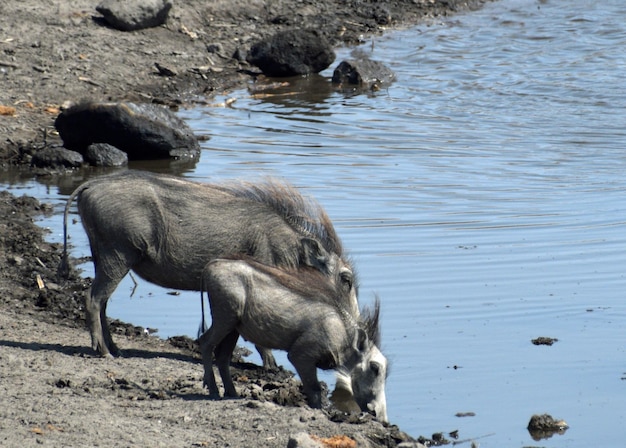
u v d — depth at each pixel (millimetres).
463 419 26969
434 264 38688
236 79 70812
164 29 73812
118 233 29250
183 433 23047
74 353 29391
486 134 59375
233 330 27031
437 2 94688
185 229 29391
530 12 94125
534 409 27547
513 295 35562
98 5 71625
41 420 22938
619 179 50719
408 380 29250
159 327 33656
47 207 45156
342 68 71688
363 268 38188
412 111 64375
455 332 32531
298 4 86812
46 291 35219
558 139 58438
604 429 26391
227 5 81125
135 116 53438
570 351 31141
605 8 95562
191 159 53656
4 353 28344
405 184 49469
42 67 63844
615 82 71375
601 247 40469
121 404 24891
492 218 44438
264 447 22500
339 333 26531
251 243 29359
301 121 61469
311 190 48062
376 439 24031
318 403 26719
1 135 54562
